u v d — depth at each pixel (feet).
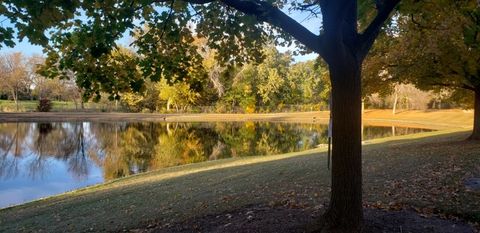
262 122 178.70
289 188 28.73
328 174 32.96
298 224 18.62
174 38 21.49
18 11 14.28
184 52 22.93
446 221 18.86
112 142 107.14
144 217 25.82
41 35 14.76
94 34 17.58
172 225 22.38
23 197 49.52
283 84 240.32
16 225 29.91
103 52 18.02
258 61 25.04
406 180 27.58
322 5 15.87
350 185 16.19
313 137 115.85
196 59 23.71
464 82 51.88
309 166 39.42
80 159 78.69
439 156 38.45
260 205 23.98
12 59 242.58
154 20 21.45
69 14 15.16
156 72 21.86
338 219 16.37
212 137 118.93
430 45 41.29
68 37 18.12
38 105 223.10
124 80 20.95
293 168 39.60
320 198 24.48
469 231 17.61
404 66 48.73
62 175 63.26
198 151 90.22
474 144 47.37
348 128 16.03
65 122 173.17
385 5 15.81
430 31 40.42
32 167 69.62
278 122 178.09
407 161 36.47
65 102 266.57
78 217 29.63
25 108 227.81
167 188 37.55
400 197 23.06
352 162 16.14
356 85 16.08
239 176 39.29
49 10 14.28
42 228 27.71
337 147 16.26
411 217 19.27
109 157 81.25
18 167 69.51
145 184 43.16
